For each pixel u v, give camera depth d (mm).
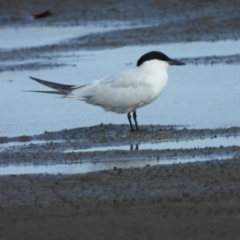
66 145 15531
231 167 12953
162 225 10508
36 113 18703
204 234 10180
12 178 13008
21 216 11094
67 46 27484
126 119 17750
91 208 11305
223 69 22281
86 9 33281
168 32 28266
